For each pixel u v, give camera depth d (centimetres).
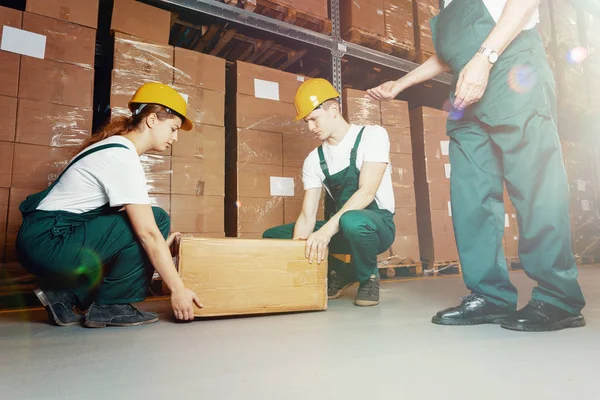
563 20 431
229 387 77
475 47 138
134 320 143
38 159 199
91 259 134
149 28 239
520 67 131
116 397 72
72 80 212
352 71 362
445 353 100
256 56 339
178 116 147
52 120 204
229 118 275
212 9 261
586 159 480
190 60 247
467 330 127
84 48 218
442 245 340
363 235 171
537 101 129
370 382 79
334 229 173
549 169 129
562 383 77
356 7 320
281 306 160
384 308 175
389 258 309
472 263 140
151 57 235
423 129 348
